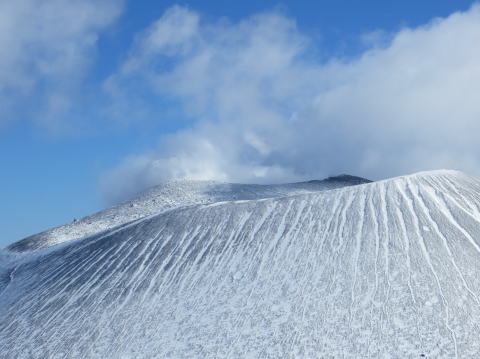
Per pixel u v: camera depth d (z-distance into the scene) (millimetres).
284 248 60031
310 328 47875
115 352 50844
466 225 56688
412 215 59656
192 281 58750
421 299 48062
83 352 51875
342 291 51500
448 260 52188
